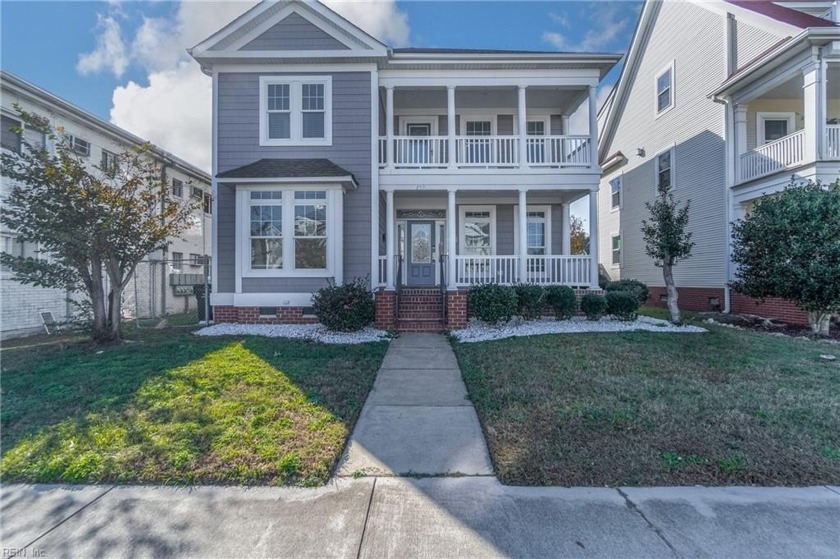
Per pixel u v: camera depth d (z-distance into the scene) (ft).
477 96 39.60
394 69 35.76
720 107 41.50
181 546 7.73
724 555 7.39
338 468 10.46
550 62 35.24
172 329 31.68
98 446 11.36
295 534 8.02
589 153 36.19
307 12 34.37
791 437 11.77
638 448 11.14
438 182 35.78
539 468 10.19
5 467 10.36
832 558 7.30
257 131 34.91
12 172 23.08
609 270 64.75
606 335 26.55
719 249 41.52
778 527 8.13
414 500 9.08
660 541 7.75
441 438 12.15
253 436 11.88
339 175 31.76
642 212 55.31
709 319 36.65
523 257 35.32
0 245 30.81
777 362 19.88
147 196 26.43
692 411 13.64
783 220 28.81
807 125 32.45
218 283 34.19
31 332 32.07
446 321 30.58
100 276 25.64
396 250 43.29
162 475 10.02
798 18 36.78
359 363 20.04
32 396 15.30
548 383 16.78
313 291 32.63
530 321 32.71
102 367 19.13
